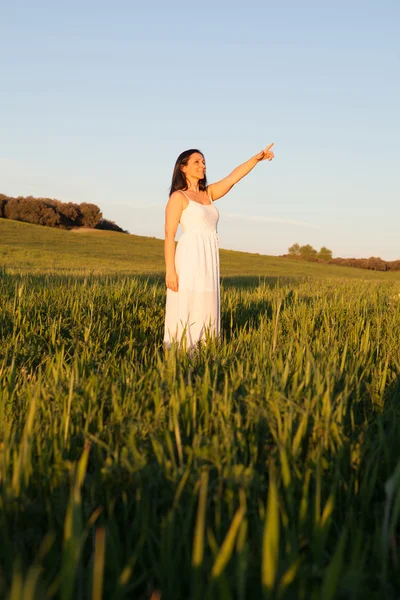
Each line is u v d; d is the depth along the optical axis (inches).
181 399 98.1
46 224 3956.7
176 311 207.3
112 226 4532.5
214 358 140.3
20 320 217.2
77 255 1964.8
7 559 58.9
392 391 121.0
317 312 247.4
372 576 58.5
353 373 125.3
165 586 56.9
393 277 2145.7
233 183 218.2
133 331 231.9
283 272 1935.3
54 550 61.9
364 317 239.9
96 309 247.3
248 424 90.4
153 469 76.0
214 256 209.0
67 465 76.6
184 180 210.1
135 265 1668.3
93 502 70.4
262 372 118.2
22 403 112.4
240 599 46.9
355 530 65.9
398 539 66.7
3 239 2359.7
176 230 207.6
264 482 76.0
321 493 73.3
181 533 63.1
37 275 520.1
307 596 52.6
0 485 73.3
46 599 42.1
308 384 105.5
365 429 94.3
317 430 87.4
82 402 101.8
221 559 48.1
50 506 70.2
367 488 75.2
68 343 193.8
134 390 108.5
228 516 66.6
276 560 50.0
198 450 78.5
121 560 62.7
